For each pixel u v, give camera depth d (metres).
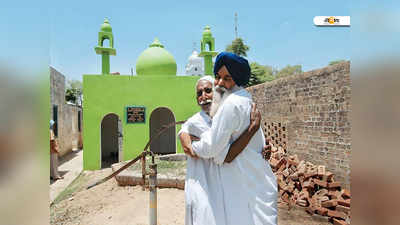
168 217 4.20
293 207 5.42
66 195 6.48
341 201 4.84
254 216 1.65
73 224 4.47
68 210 5.27
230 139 1.68
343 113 5.49
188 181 1.82
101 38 10.62
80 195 6.20
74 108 16.88
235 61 1.75
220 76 1.81
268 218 1.66
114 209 4.95
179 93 10.31
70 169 10.27
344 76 5.46
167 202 4.87
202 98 1.89
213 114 1.80
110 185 6.42
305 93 6.70
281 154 7.36
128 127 9.89
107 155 12.92
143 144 9.98
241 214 1.65
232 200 1.66
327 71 5.93
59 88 12.88
